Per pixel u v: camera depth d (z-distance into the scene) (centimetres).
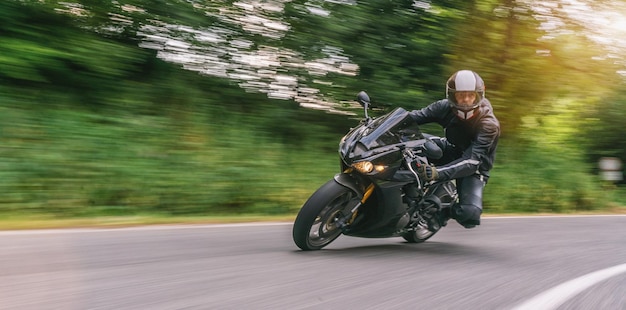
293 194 825
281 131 994
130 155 764
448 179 492
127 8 892
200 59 975
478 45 1098
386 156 455
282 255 450
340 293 345
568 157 1223
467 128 507
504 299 354
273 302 317
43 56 816
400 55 1098
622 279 435
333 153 999
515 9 1077
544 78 1125
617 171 1372
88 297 309
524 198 1048
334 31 1012
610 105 1377
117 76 905
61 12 866
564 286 396
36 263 387
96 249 442
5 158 679
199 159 809
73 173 699
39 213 642
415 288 368
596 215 945
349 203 458
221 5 952
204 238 518
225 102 989
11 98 796
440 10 1105
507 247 562
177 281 352
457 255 500
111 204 698
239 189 793
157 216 706
